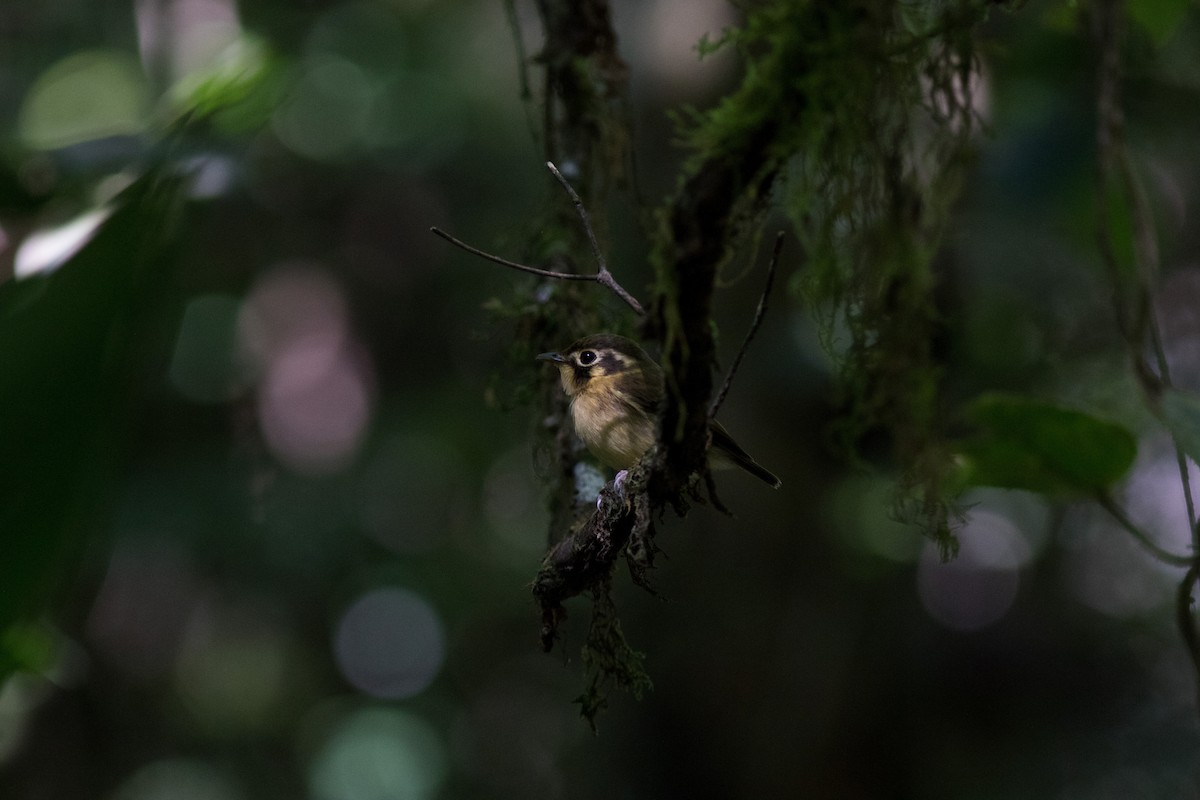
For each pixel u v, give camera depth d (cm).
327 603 1611
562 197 533
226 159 226
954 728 1427
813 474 1144
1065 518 1525
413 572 1645
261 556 1473
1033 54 759
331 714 1667
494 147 1680
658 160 1060
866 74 296
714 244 295
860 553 1220
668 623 1188
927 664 1436
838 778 1137
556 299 537
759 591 1151
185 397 1470
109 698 1431
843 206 320
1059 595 1516
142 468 1357
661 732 1188
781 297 1098
